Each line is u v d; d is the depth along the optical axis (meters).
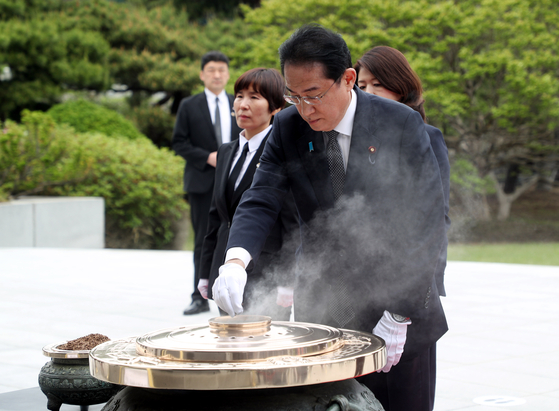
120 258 7.82
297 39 1.61
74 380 2.20
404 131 1.79
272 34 12.74
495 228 13.76
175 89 16.14
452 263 7.36
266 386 1.20
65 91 15.30
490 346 3.76
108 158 9.94
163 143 17.41
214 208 2.99
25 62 13.88
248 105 2.84
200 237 4.58
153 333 1.50
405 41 11.86
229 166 2.90
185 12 17.86
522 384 3.04
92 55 15.09
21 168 9.09
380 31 11.48
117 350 1.41
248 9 13.58
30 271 6.69
